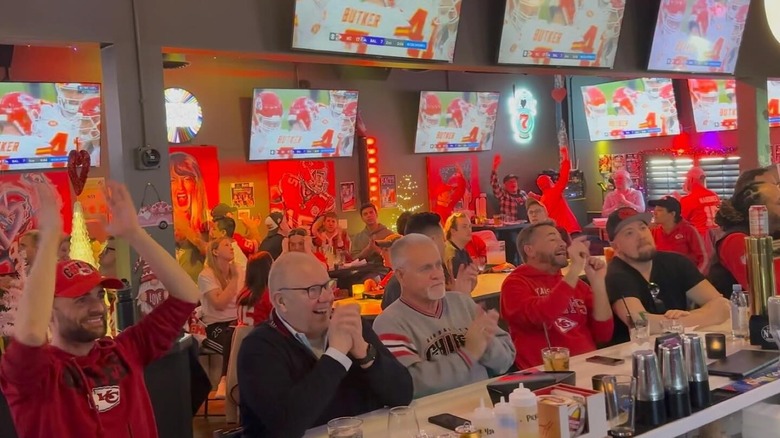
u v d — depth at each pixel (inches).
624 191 384.2
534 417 82.0
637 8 232.8
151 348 96.7
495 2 199.9
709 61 247.4
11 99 252.5
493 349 120.6
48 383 84.2
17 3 124.3
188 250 291.9
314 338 100.0
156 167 140.3
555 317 134.1
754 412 101.7
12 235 227.1
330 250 311.7
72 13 130.1
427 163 372.2
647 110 412.5
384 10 169.0
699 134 408.5
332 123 331.9
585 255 134.2
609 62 220.8
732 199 161.5
